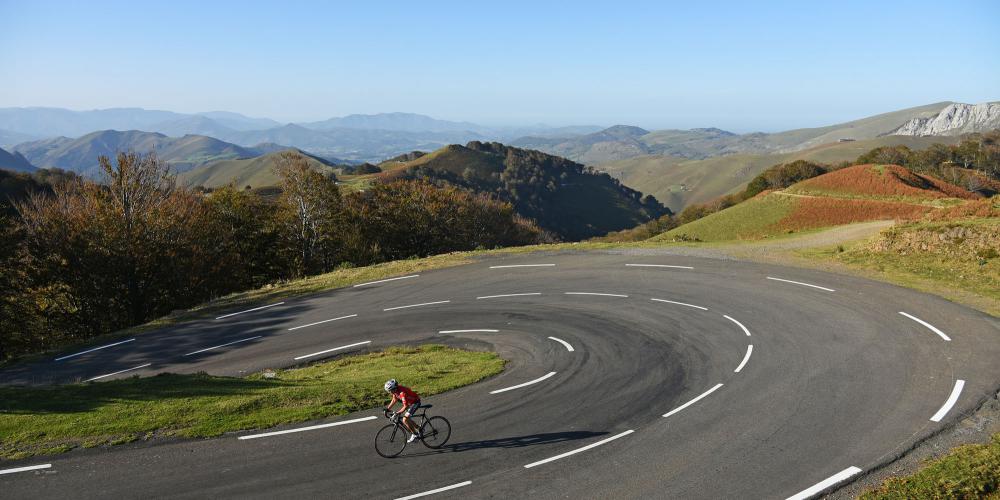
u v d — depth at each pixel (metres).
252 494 10.69
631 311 24.83
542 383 17.12
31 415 13.79
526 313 25.94
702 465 11.65
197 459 11.97
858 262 29.91
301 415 14.24
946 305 21.92
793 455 11.88
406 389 12.70
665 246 39.31
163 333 28.09
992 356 16.61
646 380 16.88
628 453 12.30
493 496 10.67
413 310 28.12
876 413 13.55
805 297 24.64
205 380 17.12
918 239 30.38
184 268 42.94
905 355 17.23
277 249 58.09
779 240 40.19
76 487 10.81
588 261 35.72
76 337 39.31
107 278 37.91
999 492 9.56
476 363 19.66
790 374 16.47
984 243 27.73
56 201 40.38
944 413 13.25
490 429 13.77
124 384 16.48
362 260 63.53
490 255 40.00
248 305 32.69
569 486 10.99
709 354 18.84
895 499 9.74
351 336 24.88
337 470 11.64
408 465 11.91
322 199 59.19
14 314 35.72
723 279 28.91
